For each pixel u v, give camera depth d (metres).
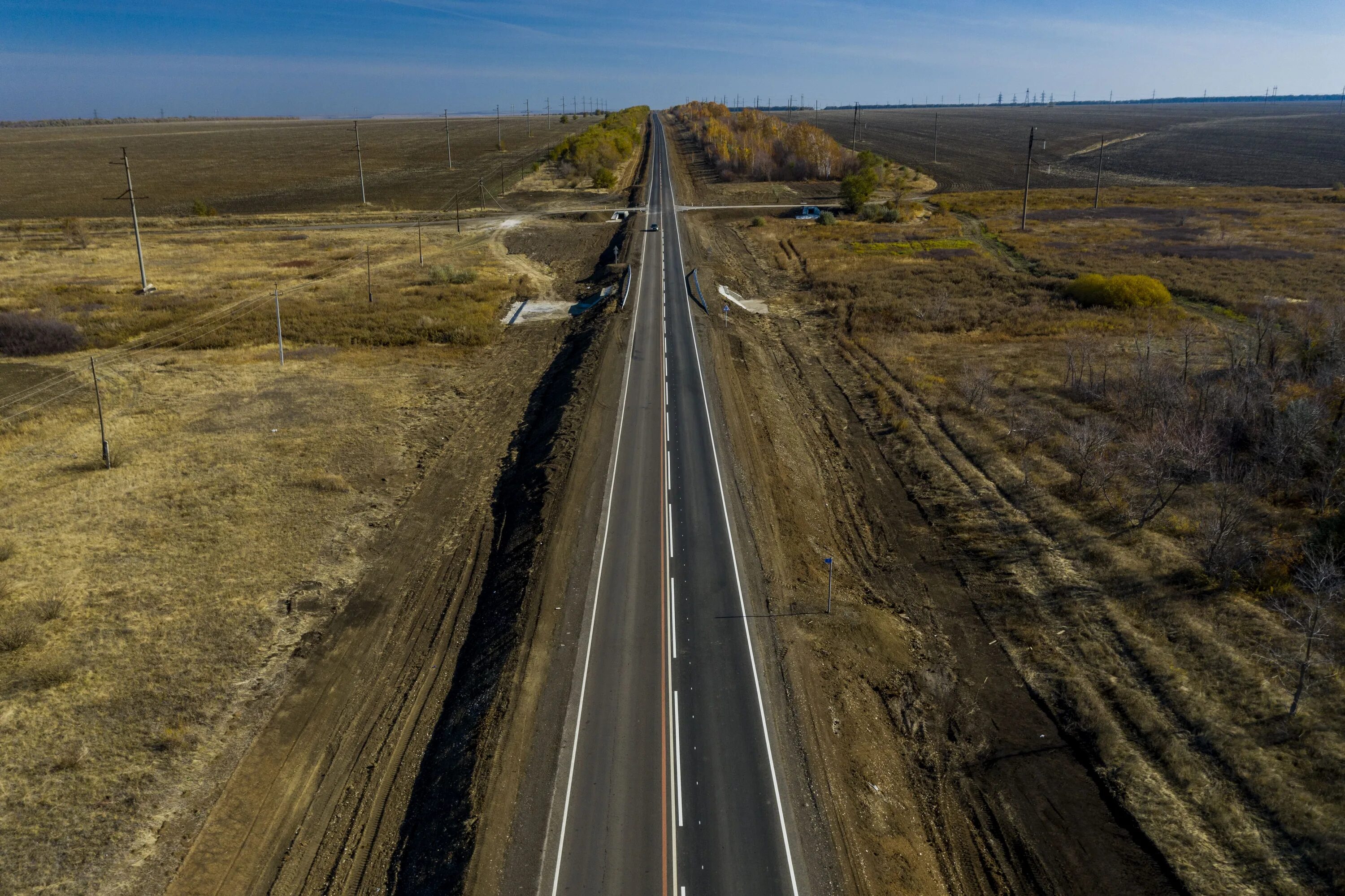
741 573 29.23
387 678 25.52
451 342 58.53
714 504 33.81
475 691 23.91
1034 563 30.94
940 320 61.62
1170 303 63.25
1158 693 23.95
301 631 27.17
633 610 27.09
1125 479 35.22
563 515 32.59
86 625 26.42
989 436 41.09
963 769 22.41
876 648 26.44
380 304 66.00
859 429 45.12
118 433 41.78
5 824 19.19
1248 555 28.28
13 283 71.94
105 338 57.03
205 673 24.66
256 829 20.08
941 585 30.86
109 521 32.91
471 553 32.34
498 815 19.34
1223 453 35.84
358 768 22.03
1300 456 33.44
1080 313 61.81
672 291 67.38
